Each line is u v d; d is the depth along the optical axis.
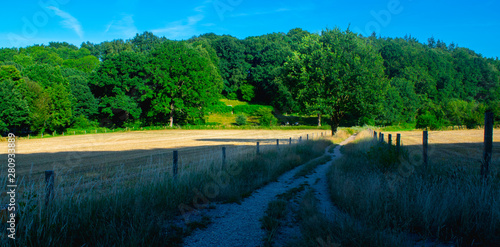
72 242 3.93
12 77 40.72
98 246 3.89
